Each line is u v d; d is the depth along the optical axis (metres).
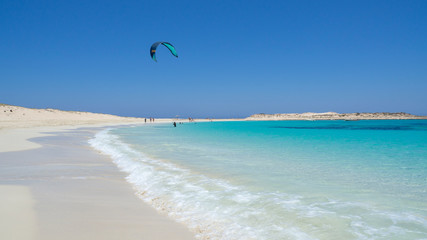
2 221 5.36
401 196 7.78
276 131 47.44
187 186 8.76
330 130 52.41
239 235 5.21
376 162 13.69
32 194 7.34
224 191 8.20
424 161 13.95
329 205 6.96
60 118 92.19
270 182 9.35
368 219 6.05
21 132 31.41
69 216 5.80
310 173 10.87
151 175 10.32
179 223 5.76
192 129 54.56
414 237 5.15
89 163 12.68
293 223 5.80
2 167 11.31
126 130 46.50
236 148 19.72
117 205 6.78
